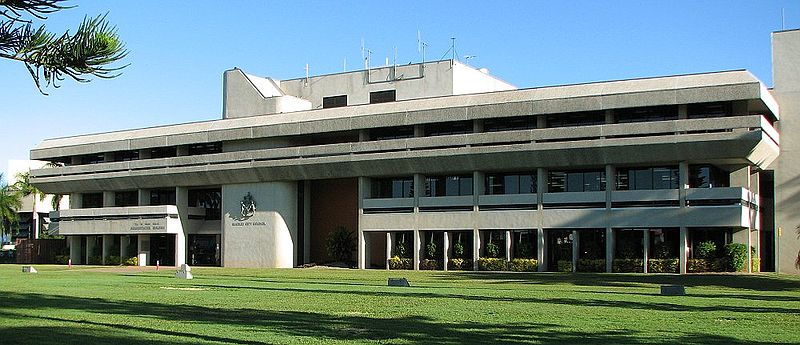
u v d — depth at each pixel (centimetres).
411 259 7006
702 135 5659
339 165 7112
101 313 2289
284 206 7600
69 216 8962
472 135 6475
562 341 1716
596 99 6012
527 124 6488
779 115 6312
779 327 2002
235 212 7844
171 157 8250
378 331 1870
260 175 7600
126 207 8456
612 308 2577
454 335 1805
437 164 6681
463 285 4241
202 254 8494
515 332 1873
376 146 6906
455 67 7550
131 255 8644
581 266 6228
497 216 6556
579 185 6438
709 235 6138
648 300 2984
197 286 3969
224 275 5631
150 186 8394
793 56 6312
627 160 5997
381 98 7862
